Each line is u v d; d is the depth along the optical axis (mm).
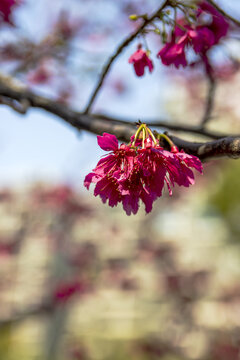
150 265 8453
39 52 3896
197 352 7496
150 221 9016
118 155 1314
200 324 7746
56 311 7402
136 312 9430
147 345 7789
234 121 7102
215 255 11008
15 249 8375
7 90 2387
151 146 1281
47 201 8094
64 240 7926
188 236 11039
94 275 7789
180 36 1767
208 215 12719
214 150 1402
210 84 2588
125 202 1296
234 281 8906
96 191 1315
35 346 9984
